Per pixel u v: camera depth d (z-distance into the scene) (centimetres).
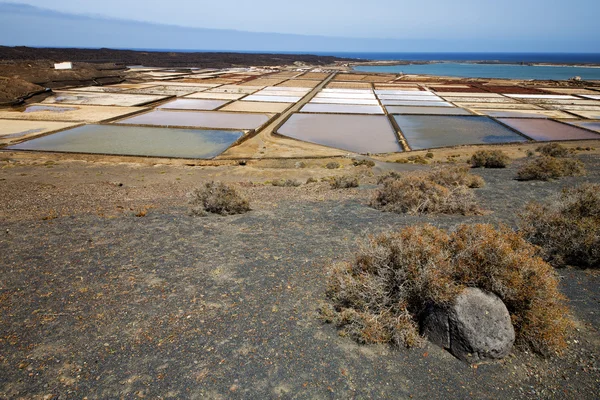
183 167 2225
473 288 440
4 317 492
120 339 452
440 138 3130
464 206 975
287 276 612
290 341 449
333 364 411
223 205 1022
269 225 891
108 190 1506
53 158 2431
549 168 1418
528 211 782
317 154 2592
